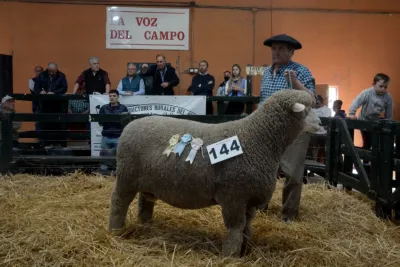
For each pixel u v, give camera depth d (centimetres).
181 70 1032
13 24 988
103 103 654
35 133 634
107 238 316
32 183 524
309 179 613
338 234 360
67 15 998
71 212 394
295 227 369
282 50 377
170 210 406
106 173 602
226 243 293
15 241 309
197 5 1023
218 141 291
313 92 372
